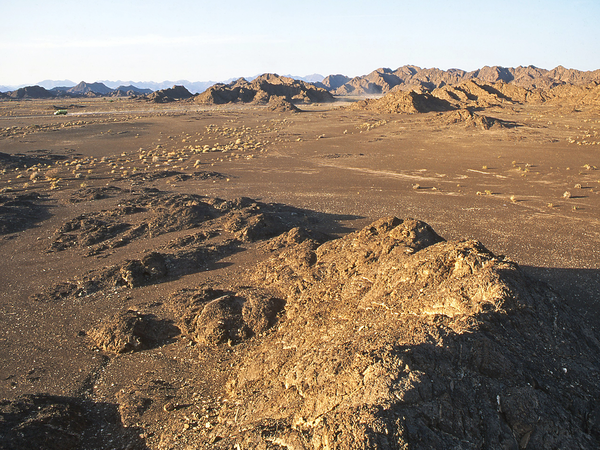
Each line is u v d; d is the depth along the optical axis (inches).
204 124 4854.8
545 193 1665.8
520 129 3703.3
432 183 1907.0
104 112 6894.7
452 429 283.4
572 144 2910.9
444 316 409.4
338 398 319.9
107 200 1537.9
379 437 258.7
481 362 337.1
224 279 836.6
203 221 1242.0
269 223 1168.8
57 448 395.5
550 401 321.7
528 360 361.1
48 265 961.5
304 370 373.7
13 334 662.5
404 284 494.9
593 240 1102.4
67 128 4237.2
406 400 288.5
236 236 1093.8
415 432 267.0
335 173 2199.8
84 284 826.2
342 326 457.7
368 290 535.2
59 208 1441.9
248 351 556.4
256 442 313.6
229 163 2546.8
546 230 1195.9
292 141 3459.6
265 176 2149.4
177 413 452.1
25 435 387.5
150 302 739.4
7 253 1041.5
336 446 262.2
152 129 4404.5
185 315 649.0
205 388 499.5
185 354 582.9
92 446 416.2
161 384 516.4
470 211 1418.6
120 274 842.2
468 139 3280.0
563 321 432.1
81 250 1051.3
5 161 2377.0
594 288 806.5
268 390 400.8
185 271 893.2
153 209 1359.5
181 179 2015.3
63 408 449.1
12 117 5713.6
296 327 527.5
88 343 628.1
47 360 588.1
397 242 612.1
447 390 307.6
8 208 1343.5
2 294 815.1
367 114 5516.7
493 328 380.8
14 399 460.4
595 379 369.4
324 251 738.2
